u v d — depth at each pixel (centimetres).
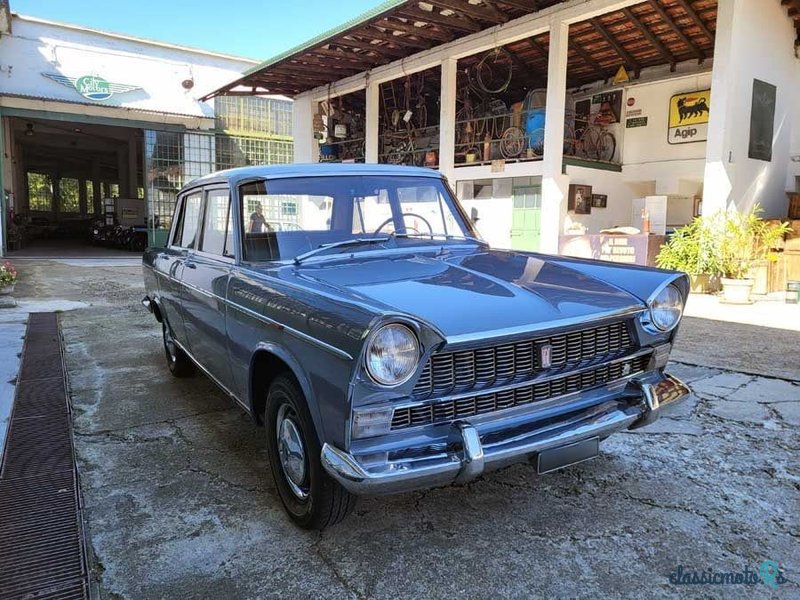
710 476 302
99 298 919
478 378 220
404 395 206
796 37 998
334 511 237
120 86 1828
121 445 350
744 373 471
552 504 277
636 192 1306
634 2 955
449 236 359
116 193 3662
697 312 746
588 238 1057
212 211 356
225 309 305
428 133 1535
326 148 1712
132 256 1853
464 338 208
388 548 243
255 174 325
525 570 227
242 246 311
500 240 1279
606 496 284
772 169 998
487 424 228
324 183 331
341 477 203
